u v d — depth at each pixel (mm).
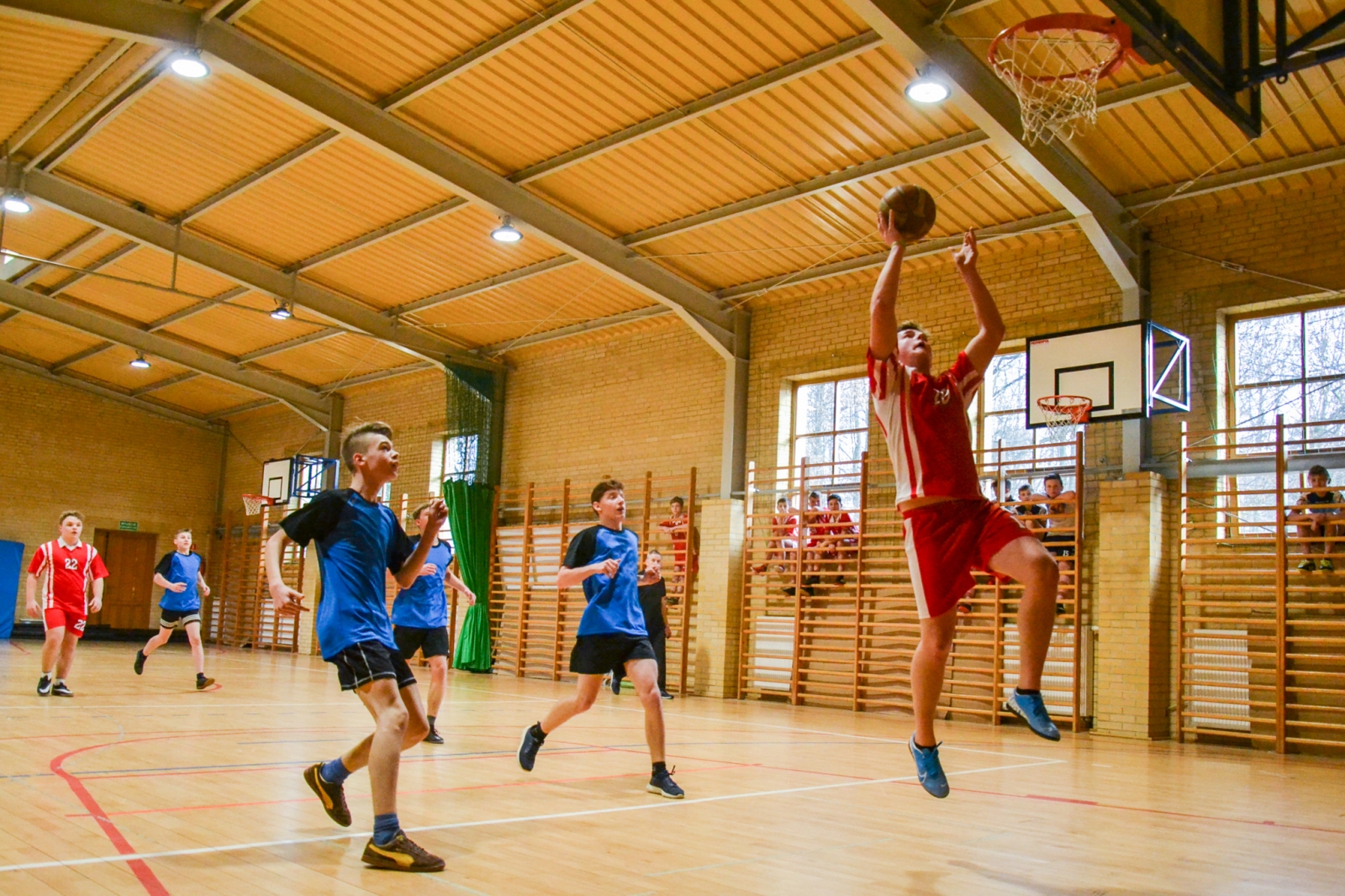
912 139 11766
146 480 26766
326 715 9727
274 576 4262
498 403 20234
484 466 19828
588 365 18891
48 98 13336
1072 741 10688
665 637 14336
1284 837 5363
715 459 16562
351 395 24172
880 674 13539
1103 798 6609
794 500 15375
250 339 21844
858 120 11602
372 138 12438
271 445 26484
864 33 10211
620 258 15016
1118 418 11594
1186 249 12328
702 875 3947
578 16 10586
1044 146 11000
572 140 12812
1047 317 13195
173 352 22422
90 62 12375
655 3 10258
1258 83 5844
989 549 3752
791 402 16016
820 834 4918
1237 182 11539
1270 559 10922
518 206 13844
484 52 11219
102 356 24125
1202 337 12086
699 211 14133
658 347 17766
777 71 10961
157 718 8961
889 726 11672
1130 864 4434
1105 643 11820
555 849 4336
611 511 6324
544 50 11195
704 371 17016
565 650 17562
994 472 13430
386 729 4031
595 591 6262
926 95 10094
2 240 16688
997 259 13789
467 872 3865
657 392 17625
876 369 3902
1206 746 10984
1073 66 9164
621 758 7582
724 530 15602
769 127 12000
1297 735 10750
